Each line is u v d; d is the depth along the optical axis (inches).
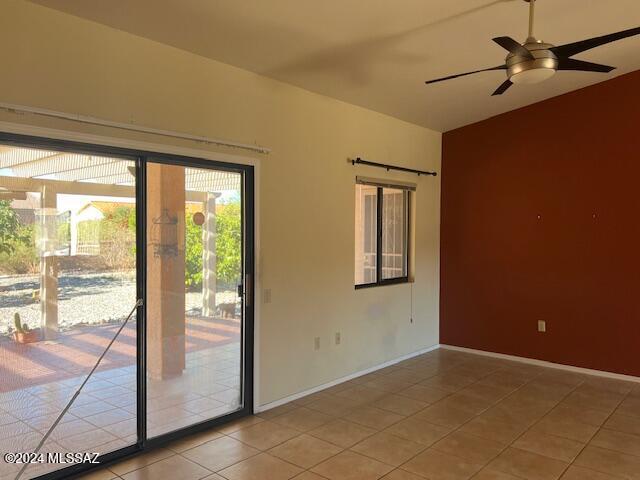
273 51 136.6
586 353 198.4
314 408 157.2
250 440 132.6
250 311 150.9
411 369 202.8
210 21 117.8
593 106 195.0
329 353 179.3
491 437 135.3
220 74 140.9
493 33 136.6
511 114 216.4
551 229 206.7
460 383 184.1
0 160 101.3
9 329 103.6
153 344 128.0
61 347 111.3
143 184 124.1
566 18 132.3
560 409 157.2
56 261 110.2
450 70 160.6
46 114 105.3
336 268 181.3
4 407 103.0
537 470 116.6
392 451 126.2
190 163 134.7
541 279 209.6
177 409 133.8
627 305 189.0
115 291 120.0
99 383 117.6
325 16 120.5
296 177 164.6
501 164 219.8
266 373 156.0
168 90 128.0
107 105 115.6
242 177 149.0
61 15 108.1
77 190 112.9
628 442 132.5
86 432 115.5
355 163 188.1
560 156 203.6
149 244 126.5
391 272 216.1
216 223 142.4
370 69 155.7
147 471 115.0
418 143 223.6
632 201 187.3
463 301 233.5
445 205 238.8
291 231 163.2
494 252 223.0
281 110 159.2
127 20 114.1
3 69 99.7
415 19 125.8
